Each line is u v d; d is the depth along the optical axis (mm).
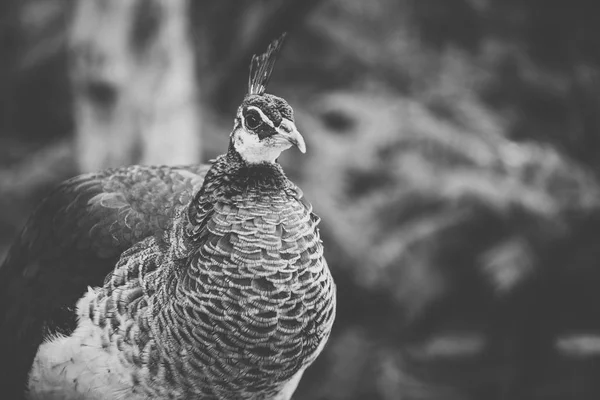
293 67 12766
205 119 12188
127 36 9914
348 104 11359
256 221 5551
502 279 10883
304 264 5574
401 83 12719
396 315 11297
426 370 12477
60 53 12461
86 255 6250
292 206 5684
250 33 11852
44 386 6117
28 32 12875
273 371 5723
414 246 11148
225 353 5543
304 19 12094
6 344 6543
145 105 10000
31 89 13086
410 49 13023
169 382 5652
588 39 13438
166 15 10062
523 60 12875
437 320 12586
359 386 11133
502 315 12477
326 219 10250
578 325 12477
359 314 11211
